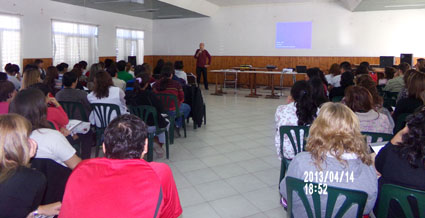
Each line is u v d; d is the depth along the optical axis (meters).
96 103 3.33
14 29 7.33
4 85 2.42
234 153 3.95
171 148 4.11
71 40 9.07
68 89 3.39
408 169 1.39
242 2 10.74
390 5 8.67
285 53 10.95
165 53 12.84
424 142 1.34
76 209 1.05
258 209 2.55
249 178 3.18
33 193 1.22
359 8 9.25
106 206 1.04
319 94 2.72
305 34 10.59
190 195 2.79
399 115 2.88
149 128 3.38
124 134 1.16
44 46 8.19
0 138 1.19
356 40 10.01
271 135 4.82
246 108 7.12
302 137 2.34
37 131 1.68
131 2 8.63
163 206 1.18
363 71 5.05
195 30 12.17
